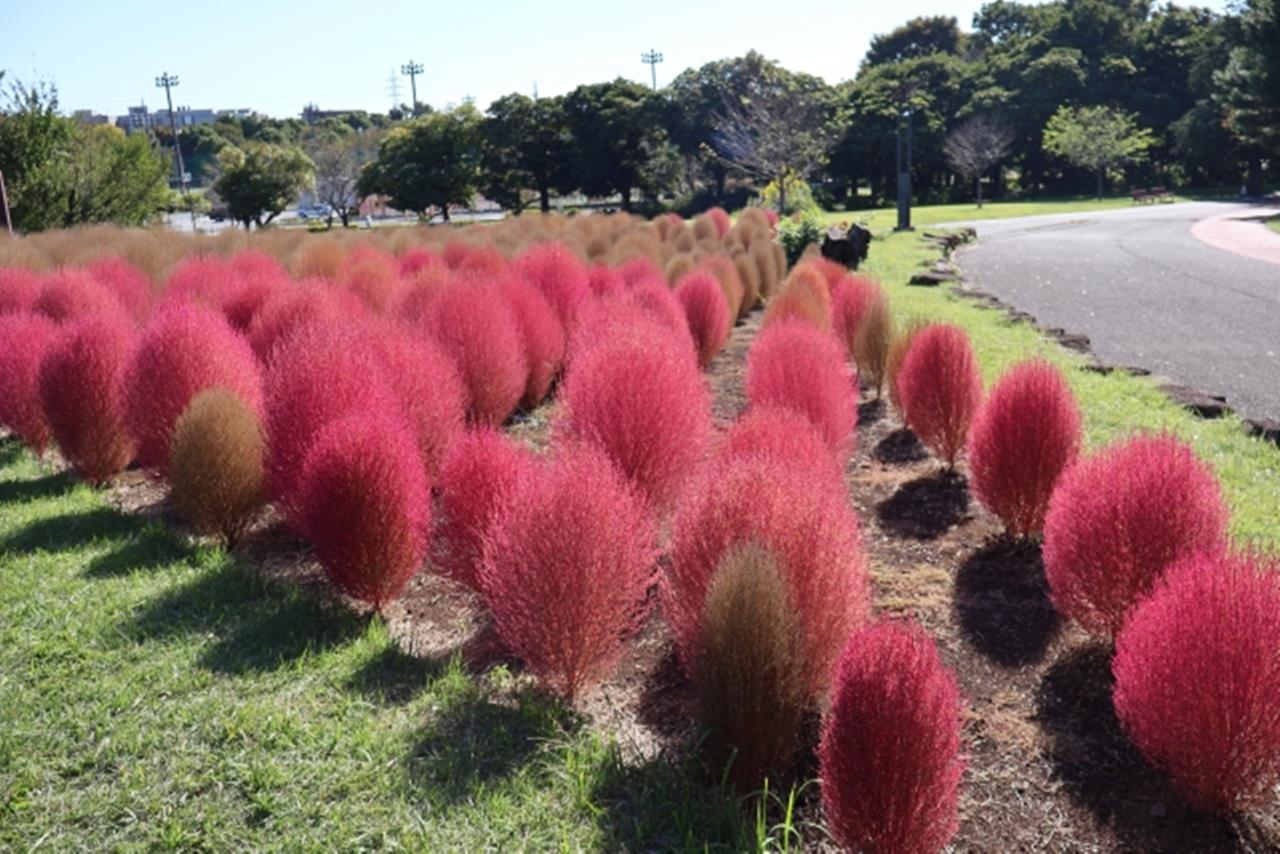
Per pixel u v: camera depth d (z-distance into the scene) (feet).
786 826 9.89
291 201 144.36
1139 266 68.33
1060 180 193.57
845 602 11.82
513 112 151.74
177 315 21.77
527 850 9.82
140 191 83.92
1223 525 13.46
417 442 18.28
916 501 20.40
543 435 25.57
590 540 12.28
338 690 12.84
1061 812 10.67
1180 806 10.71
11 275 33.35
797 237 64.59
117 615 15.01
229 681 13.05
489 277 33.53
